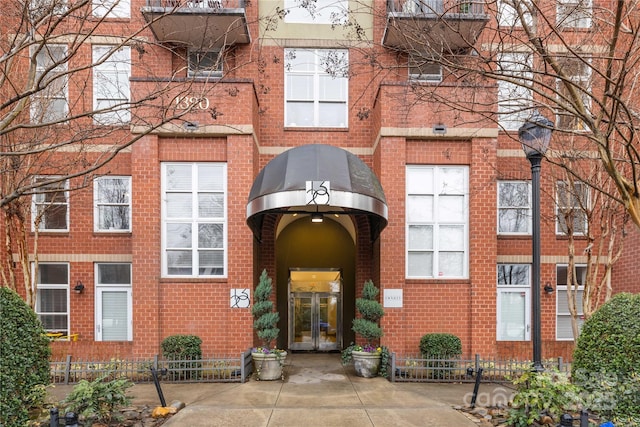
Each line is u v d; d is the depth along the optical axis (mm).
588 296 10586
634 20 9344
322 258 15703
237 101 11773
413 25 9758
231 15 11656
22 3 8102
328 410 8180
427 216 12117
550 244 13375
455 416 7855
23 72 11055
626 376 6574
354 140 13500
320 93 13711
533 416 6602
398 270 11711
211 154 11836
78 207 13070
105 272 13180
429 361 10578
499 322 13414
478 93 10297
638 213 6512
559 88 10414
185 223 11859
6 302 6855
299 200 9188
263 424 7449
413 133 11875
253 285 11781
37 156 10367
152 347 11258
